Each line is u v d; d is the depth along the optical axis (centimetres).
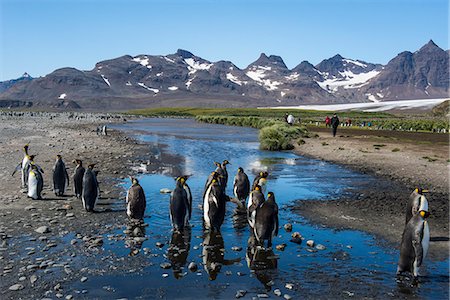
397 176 1989
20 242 995
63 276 822
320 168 2259
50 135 3981
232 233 1120
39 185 1410
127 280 815
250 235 1102
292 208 1386
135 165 2206
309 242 1033
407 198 1539
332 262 927
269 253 976
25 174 1571
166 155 2705
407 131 5069
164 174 1961
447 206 1413
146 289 779
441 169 2127
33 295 744
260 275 854
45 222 1153
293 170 2186
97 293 758
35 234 1053
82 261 895
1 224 1124
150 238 1058
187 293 768
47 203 1361
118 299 738
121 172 1964
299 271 877
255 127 6397
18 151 2611
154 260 916
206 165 2295
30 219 1177
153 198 1474
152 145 3325
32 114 10538
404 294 780
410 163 2322
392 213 1329
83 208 1311
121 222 1177
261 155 2827
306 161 2544
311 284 816
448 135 4312
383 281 834
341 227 1183
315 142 3578
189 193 1152
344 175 2044
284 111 14812
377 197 1555
